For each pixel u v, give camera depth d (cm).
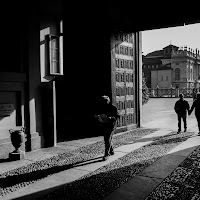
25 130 781
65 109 1236
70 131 1189
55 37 892
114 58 1089
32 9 802
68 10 1135
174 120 1591
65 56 1215
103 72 1091
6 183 501
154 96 5175
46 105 840
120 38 1130
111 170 575
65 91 1227
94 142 930
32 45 800
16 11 761
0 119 716
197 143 867
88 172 565
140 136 1027
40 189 469
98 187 473
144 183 490
